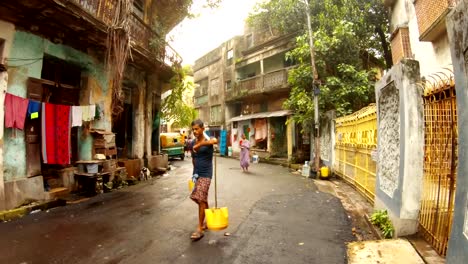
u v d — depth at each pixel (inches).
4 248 178.1
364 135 328.5
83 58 351.3
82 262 159.0
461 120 109.2
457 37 110.3
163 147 866.8
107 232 207.9
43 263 157.8
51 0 249.6
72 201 301.4
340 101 538.9
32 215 251.9
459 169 110.7
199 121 203.3
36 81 288.5
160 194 344.5
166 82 618.2
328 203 298.7
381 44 665.6
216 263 158.9
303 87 585.3
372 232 209.6
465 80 105.3
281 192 358.3
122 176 404.5
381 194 231.5
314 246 183.5
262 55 869.2
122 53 332.8
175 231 210.7
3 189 247.4
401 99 185.6
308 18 520.7
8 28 260.1
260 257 166.9
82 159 358.6
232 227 221.1
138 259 163.2
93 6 313.6
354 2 576.1
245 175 521.0
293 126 757.9
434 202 160.1
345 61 569.6
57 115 296.4
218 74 1151.6
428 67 310.3
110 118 399.9
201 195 197.2
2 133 249.4
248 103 991.0
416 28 344.8
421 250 156.3
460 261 104.8
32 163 285.4
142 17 511.5
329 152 541.3
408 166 177.8
